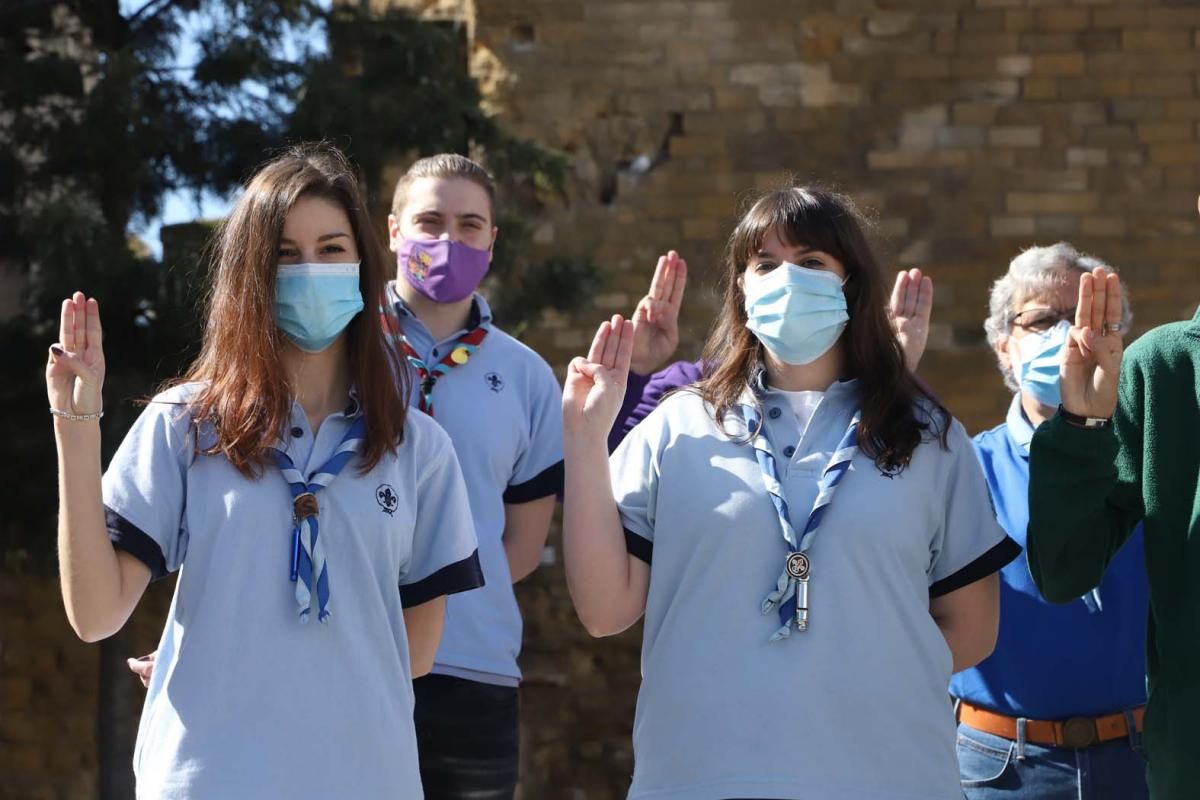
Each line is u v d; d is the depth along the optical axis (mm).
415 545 3922
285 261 3732
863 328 4035
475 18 11953
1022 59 11797
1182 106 11711
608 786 11352
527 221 10992
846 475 3865
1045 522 3848
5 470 9570
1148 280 11664
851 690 3709
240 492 3602
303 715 3521
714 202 11836
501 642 5012
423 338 5258
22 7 10383
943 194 11781
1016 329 5051
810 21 11883
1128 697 4707
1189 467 3891
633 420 4969
